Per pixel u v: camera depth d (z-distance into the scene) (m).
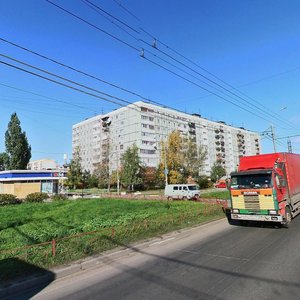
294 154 18.16
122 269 8.39
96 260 9.09
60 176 61.03
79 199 38.31
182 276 7.48
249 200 14.70
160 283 7.04
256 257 8.97
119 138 110.25
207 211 19.25
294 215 16.23
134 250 10.59
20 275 7.67
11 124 61.53
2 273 7.72
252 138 159.25
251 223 15.98
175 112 112.06
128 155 76.62
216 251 9.98
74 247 10.27
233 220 17.27
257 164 15.62
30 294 6.79
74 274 8.13
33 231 14.05
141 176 79.06
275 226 14.79
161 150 75.81
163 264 8.68
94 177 96.75
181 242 11.78
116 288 6.89
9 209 26.02
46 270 8.08
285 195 15.12
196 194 41.72
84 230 13.86
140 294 6.41
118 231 12.80
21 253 9.70
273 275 7.24
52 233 13.08
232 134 143.12
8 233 13.99
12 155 61.06
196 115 122.44
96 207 25.23
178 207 24.20
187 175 71.88
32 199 38.56
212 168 108.00
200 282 6.96
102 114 121.25
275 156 15.66
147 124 104.38
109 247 10.59
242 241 11.50
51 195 44.91
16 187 51.59
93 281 7.49
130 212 20.88
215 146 130.25
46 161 119.12
